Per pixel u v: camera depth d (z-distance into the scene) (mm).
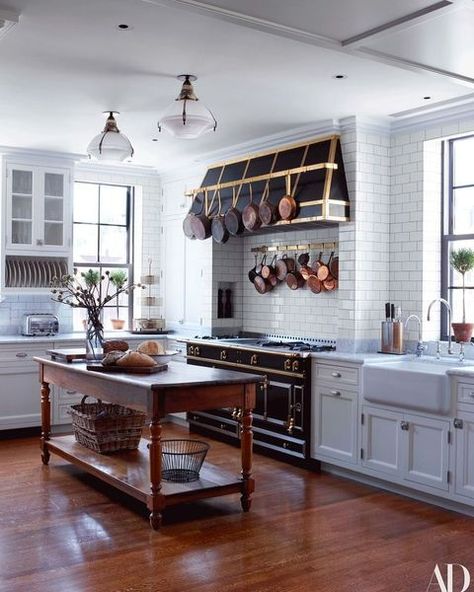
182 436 6746
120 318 8094
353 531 4105
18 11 3562
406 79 4613
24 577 3406
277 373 5770
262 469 5551
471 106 5098
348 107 5309
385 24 3668
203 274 7297
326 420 5402
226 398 4336
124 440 5199
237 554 3729
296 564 3594
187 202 7629
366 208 5629
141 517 4324
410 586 3336
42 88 4910
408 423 4746
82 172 7660
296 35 3797
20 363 6582
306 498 4773
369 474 5027
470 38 3803
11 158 6930
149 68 4453
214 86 4809
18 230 6984
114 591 3258
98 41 3982
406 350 5629
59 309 7477
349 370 5191
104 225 8016
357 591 3277
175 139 6461
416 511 4512
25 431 6750
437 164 5605
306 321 6438
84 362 5152
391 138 5781
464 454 4379
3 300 7156
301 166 5816
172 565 3570
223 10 3494
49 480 5133
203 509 4504
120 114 5617
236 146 6668
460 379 4395
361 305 5609
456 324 5129
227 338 7016
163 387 4016
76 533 4031
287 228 6215
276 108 5352
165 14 3586
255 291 7125
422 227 5531
